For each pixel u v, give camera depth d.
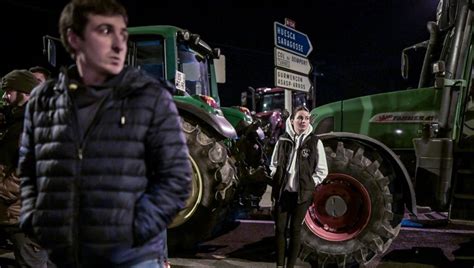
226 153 5.16
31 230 1.87
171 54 5.60
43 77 4.88
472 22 4.84
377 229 4.70
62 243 1.73
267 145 7.12
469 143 4.71
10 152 3.13
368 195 4.74
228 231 6.48
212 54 6.90
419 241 5.84
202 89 6.51
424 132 4.80
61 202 1.72
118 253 1.74
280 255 4.36
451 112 4.71
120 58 1.77
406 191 4.76
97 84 1.77
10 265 4.75
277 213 4.32
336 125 5.45
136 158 1.73
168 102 1.81
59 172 1.73
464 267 4.84
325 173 4.25
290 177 4.18
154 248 1.86
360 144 5.00
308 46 8.08
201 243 5.84
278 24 7.28
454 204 4.65
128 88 1.73
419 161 4.74
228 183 5.04
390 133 5.19
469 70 4.82
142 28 5.66
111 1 1.74
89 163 1.70
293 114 4.29
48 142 1.77
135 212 1.73
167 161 1.76
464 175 4.70
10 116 3.26
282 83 7.38
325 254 4.78
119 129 1.72
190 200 5.02
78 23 1.72
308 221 4.88
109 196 1.69
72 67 1.89
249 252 5.45
